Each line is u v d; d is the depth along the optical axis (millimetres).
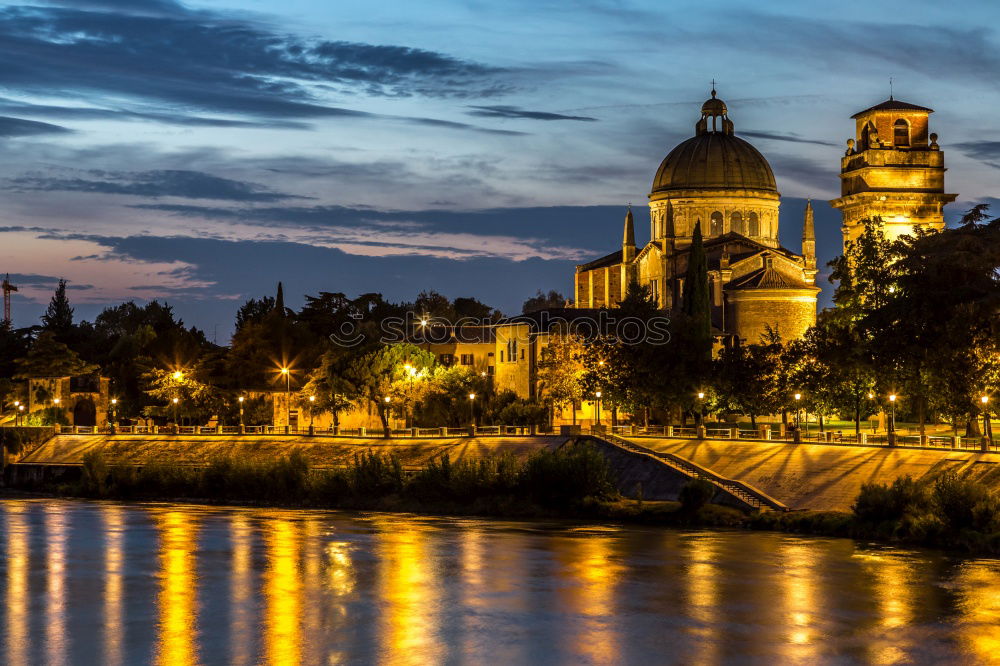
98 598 84875
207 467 153750
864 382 138250
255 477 147750
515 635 74312
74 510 138625
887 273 154375
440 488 136250
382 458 150875
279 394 188750
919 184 186750
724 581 88750
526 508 129250
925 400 132875
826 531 109625
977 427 132625
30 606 82312
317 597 84938
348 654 70500
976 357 123688
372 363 172500
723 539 108062
